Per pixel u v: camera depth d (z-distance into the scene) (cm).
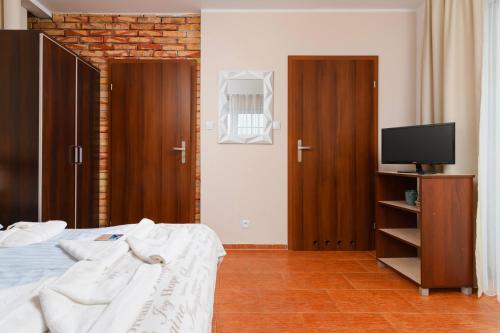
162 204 407
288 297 256
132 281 104
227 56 396
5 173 287
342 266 334
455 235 265
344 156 396
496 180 255
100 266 118
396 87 398
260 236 396
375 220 363
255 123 396
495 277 262
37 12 396
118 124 408
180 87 408
